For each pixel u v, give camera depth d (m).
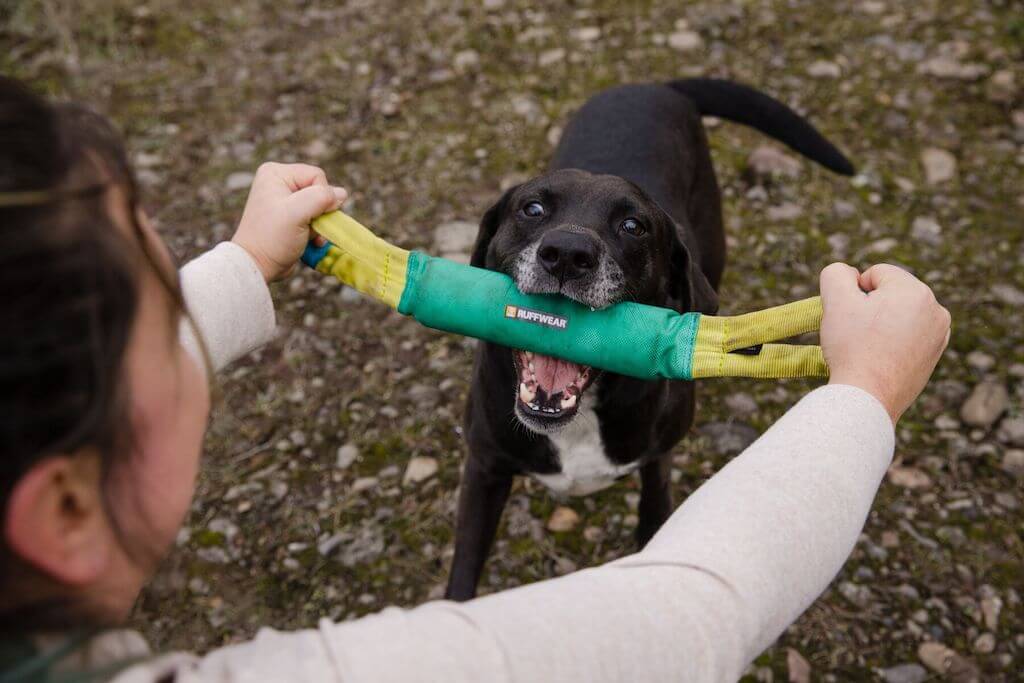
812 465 0.96
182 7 4.97
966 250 3.71
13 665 0.68
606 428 2.40
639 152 3.08
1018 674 2.52
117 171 0.74
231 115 4.37
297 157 4.16
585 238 1.78
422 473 3.03
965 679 2.50
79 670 0.70
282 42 4.75
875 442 0.99
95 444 0.68
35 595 0.72
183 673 0.74
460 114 4.33
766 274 3.66
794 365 1.47
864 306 1.06
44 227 0.63
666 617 0.84
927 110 4.26
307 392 3.27
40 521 0.67
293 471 3.03
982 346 3.36
